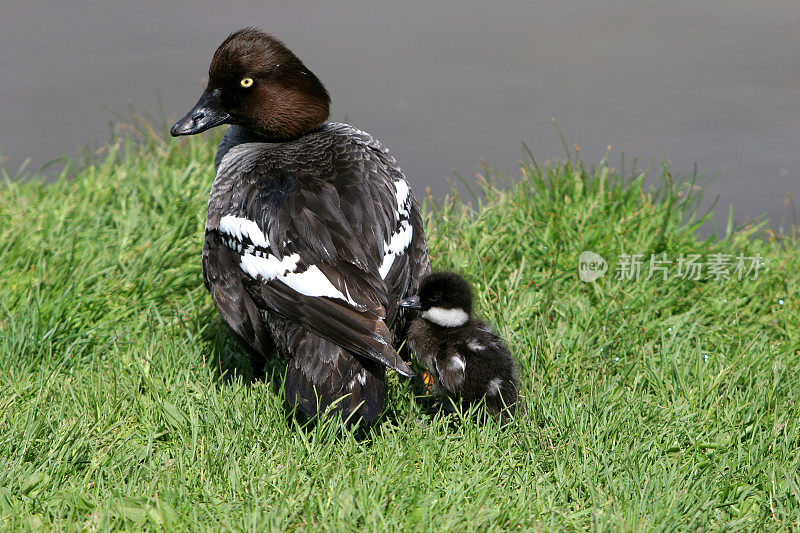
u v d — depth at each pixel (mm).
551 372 8914
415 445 7512
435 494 6895
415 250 8445
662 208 12336
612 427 7766
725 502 7023
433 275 8312
